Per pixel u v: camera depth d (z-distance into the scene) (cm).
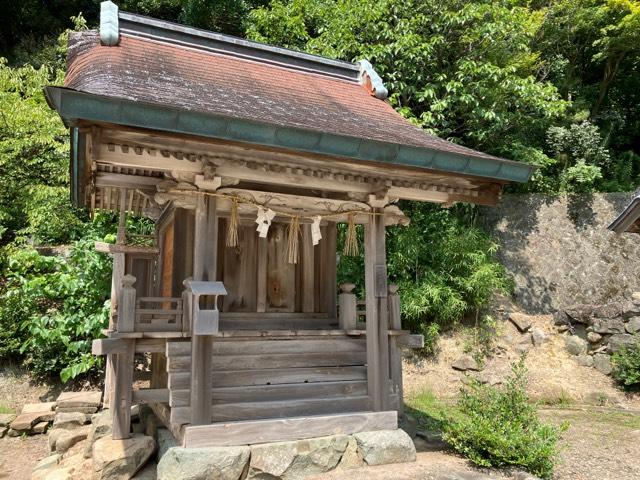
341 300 634
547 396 970
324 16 1323
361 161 500
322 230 691
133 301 511
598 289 1252
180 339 521
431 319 1180
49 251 1167
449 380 1060
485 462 519
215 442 474
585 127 1477
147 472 523
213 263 509
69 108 371
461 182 605
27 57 1702
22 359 993
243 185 575
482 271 1130
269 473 476
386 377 585
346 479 480
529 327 1187
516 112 1327
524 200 1366
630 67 1758
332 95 744
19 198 1191
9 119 1149
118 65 543
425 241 1227
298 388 557
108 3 682
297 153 478
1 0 1819
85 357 926
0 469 667
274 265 656
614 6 1509
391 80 1263
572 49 1723
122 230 754
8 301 976
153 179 614
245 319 622
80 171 571
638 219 775
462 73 1209
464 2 1263
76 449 669
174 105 412
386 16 1279
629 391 987
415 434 672
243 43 763
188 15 1720
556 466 558
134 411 714
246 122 428
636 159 1593
